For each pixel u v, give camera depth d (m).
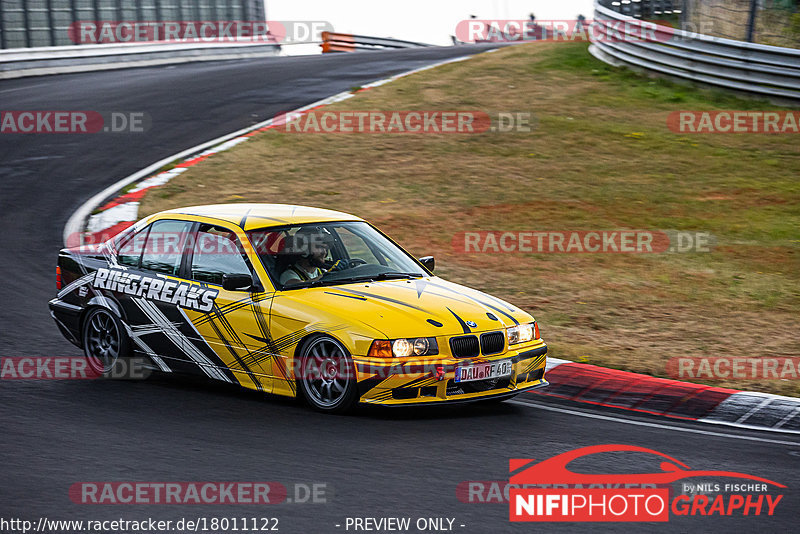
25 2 39.94
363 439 6.95
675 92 24.58
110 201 16.81
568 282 13.00
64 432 7.00
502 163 19.69
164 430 7.09
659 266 13.84
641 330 10.78
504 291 12.51
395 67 31.05
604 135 21.45
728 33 26.39
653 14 32.50
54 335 10.20
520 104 24.12
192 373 8.41
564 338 10.35
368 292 7.97
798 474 6.48
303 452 6.60
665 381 8.68
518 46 33.22
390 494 5.82
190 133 22.53
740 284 12.96
